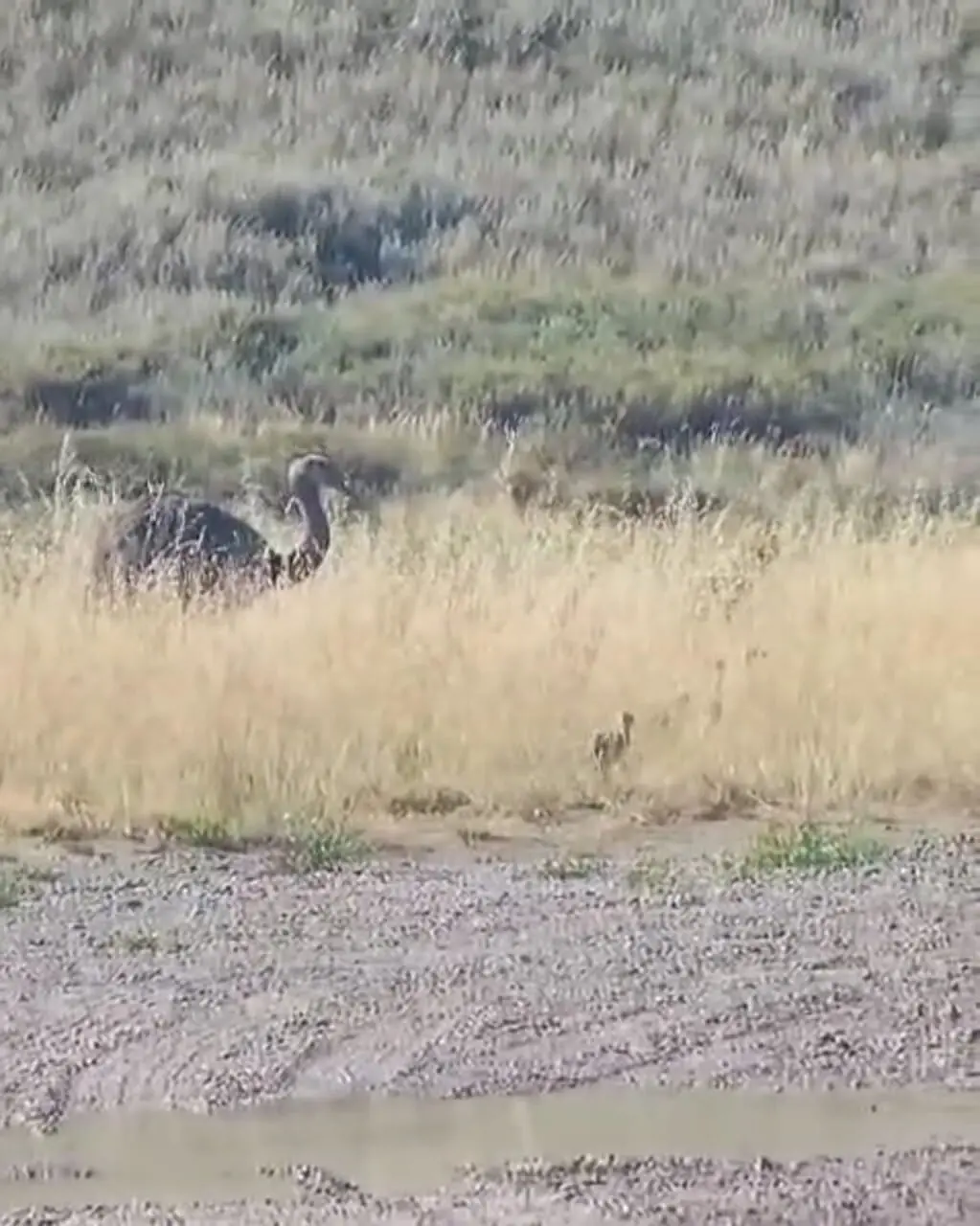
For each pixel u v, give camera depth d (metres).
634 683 56.41
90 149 159.62
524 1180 28.62
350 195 151.75
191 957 38.66
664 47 177.50
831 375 129.38
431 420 116.25
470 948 39.16
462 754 52.41
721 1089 32.38
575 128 165.00
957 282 147.38
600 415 122.50
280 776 50.16
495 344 132.75
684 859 46.56
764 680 56.22
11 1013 35.44
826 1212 27.50
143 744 51.72
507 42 176.88
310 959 38.50
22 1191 28.50
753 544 76.12
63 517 81.31
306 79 170.00
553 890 43.62
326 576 72.25
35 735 51.22
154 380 126.56
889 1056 33.72
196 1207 27.83
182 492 99.62
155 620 64.31
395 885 44.03
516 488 107.88
